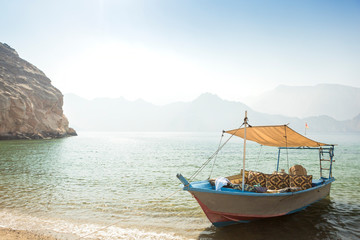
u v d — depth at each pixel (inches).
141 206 474.9
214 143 3730.3
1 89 2723.9
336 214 444.1
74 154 1587.1
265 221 406.6
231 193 355.6
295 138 482.6
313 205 496.4
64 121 4170.8
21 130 2819.9
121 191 594.6
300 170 493.7
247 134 487.2
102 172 896.3
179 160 1386.6
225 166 1165.1
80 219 402.6
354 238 349.7
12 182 674.2
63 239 330.6
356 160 1483.8
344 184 719.7
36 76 3764.8
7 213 422.0
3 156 1318.9
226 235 352.8
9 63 3486.7
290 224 396.5
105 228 368.5
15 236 335.0
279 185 448.5
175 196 550.6
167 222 396.5
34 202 487.8
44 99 3393.2
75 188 618.5
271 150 2400.3
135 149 2288.4
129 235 346.6
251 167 1163.9
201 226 383.2
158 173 895.1
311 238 348.2
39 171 879.1
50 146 2135.8
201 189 356.8
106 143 3321.9
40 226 371.6
